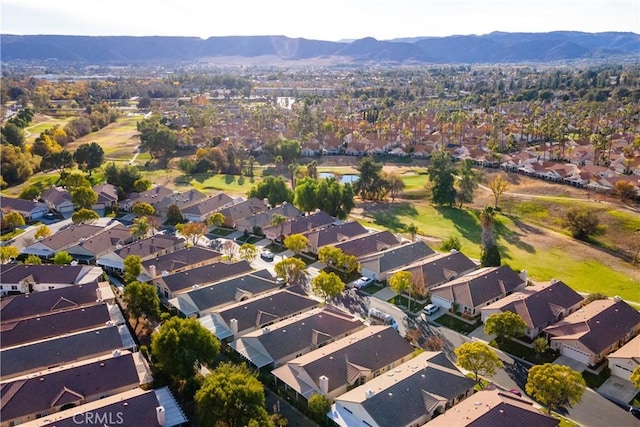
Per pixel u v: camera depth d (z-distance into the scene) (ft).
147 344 269.23
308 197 483.51
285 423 203.41
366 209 530.68
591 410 217.56
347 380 226.99
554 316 282.77
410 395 207.62
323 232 409.90
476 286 308.60
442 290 311.06
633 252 403.75
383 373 235.40
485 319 288.51
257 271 340.39
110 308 301.22
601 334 257.75
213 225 462.19
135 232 419.13
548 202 520.83
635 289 341.21
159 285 334.03
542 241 433.48
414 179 645.10
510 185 604.90
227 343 270.67
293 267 331.98
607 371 244.63
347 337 259.60
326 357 234.17
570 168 632.38
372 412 196.95
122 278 355.36
